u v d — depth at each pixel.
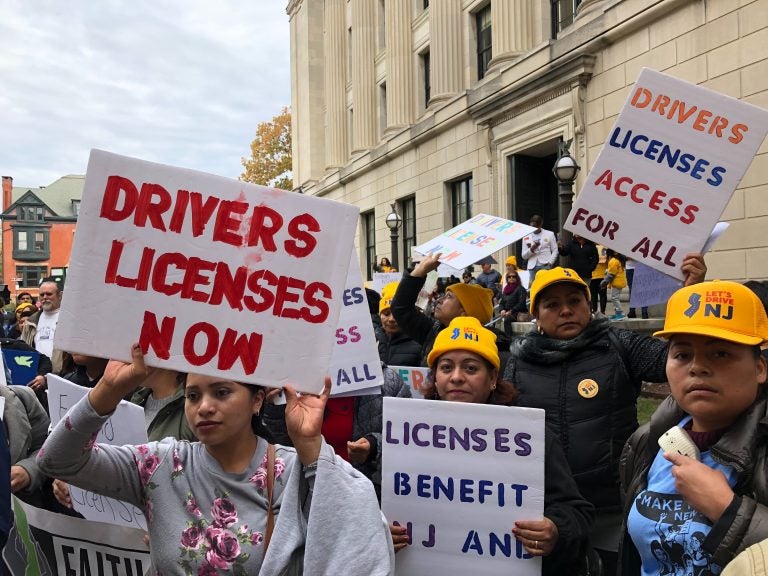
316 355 1.88
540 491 2.25
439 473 2.34
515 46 17.02
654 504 1.87
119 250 1.83
